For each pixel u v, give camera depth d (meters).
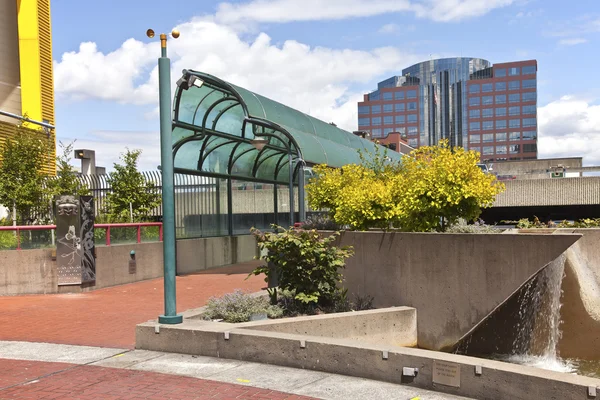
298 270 9.77
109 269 15.22
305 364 6.80
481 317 8.63
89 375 6.65
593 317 9.45
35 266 13.85
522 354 9.05
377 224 12.66
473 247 8.74
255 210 22.61
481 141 169.75
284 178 24.33
